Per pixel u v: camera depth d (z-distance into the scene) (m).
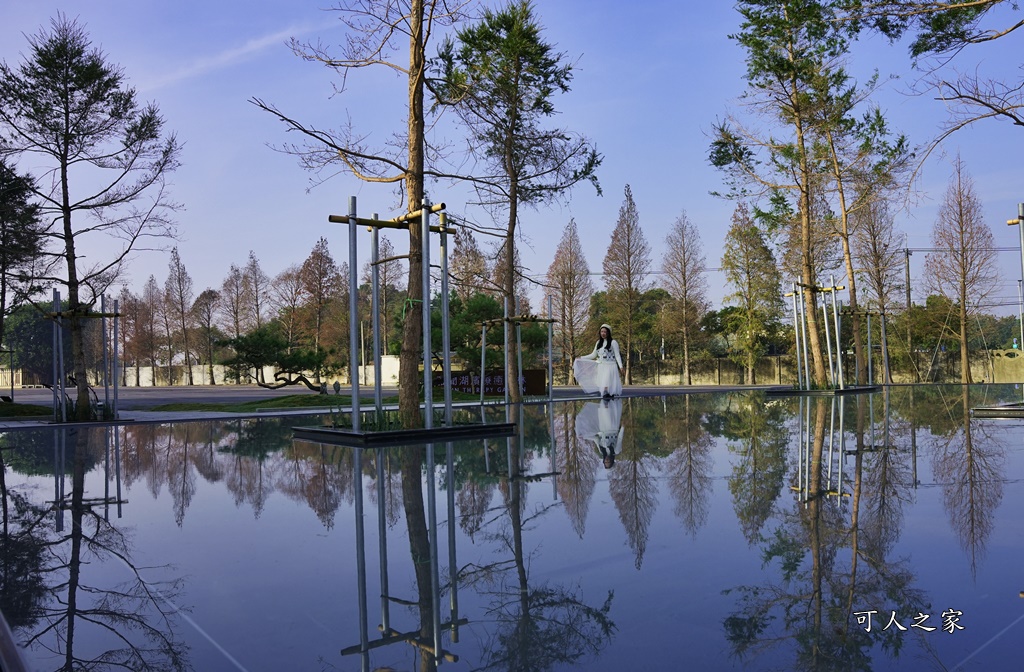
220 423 11.41
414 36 8.77
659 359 46.28
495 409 13.52
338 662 1.58
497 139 15.43
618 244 42.75
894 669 1.42
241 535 3.06
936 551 2.39
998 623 1.67
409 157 8.80
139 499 4.14
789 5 15.66
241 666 1.57
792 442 6.18
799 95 16.44
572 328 44.50
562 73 15.25
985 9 8.55
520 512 3.36
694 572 2.21
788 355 40.53
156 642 1.74
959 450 5.39
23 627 1.88
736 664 1.47
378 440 7.22
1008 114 9.13
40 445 7.99
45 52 13.03
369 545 2.80
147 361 71.62
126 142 13.66
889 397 14.53
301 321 54.06
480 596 2.06
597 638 1.66
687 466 4.78
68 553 2.77
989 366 33.41
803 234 17.36
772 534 2.71
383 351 50.75
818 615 1.77
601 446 6.29
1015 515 2.98
